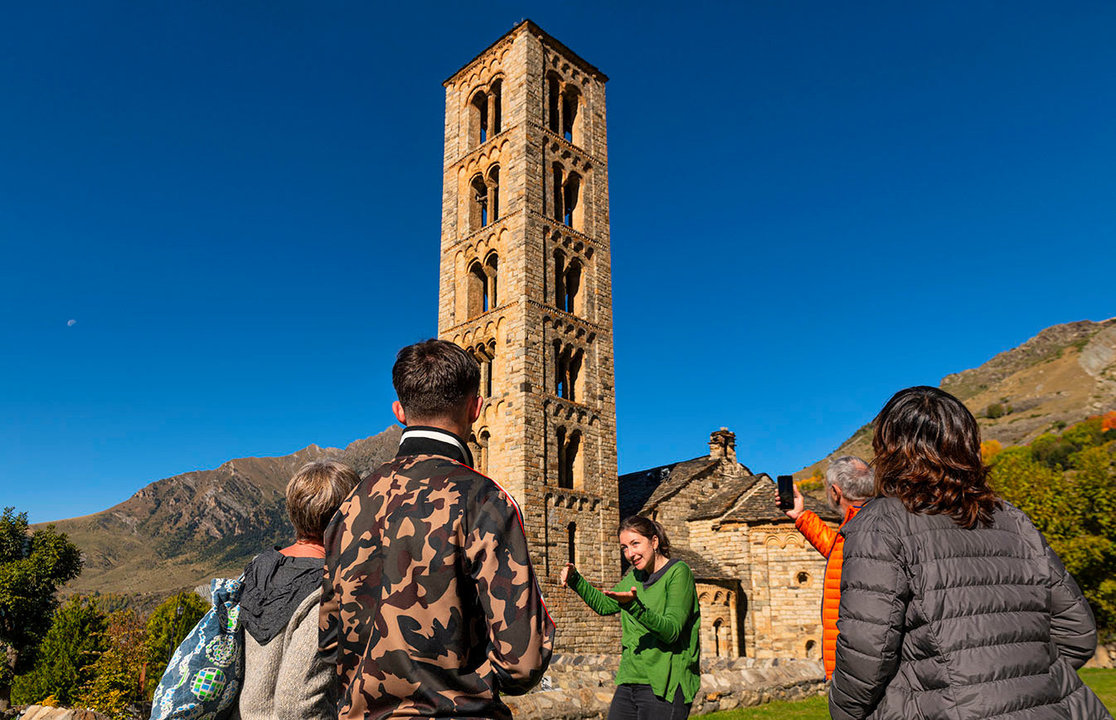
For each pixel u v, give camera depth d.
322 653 3.48
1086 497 37.28
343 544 3.21
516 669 2.81
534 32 47.41
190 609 46.94
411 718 2.82
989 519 3.83
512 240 43.53
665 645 6.88
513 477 39.12
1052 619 3.86
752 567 41.91
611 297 47.56
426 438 3.39
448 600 2.93
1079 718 3.63
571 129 50.69
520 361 40.66
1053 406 183.62
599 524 41.94
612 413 45.12
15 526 65.62
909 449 3.93
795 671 18.97
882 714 3.66
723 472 50.19
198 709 3.78
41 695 46.41
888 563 3.67
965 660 3.48
